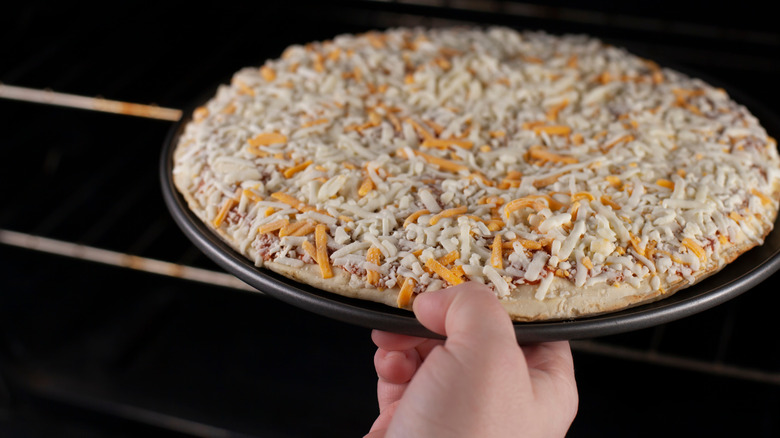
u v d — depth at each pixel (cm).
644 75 55
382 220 43
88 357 72
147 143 81
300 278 42
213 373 70
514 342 38
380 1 73
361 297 41
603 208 43
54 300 76
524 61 55
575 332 40
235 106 51
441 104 52
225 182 45
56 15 73
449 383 38
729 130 49
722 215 44
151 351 72
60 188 79
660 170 46
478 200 44
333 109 50
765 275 43
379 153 47
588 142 48
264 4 75
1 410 72
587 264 41
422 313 39
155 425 68
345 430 66
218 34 76
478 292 39
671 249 42
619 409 65
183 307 76
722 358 61
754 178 46
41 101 64
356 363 71
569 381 43
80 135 79
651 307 41
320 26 76
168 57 76
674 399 65
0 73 72
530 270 41
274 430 66
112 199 80
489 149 48
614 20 69
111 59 76
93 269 77
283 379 70
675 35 69
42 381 71
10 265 77
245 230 44
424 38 58
